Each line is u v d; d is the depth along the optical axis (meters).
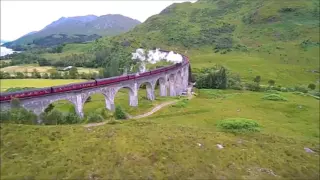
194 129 57.84
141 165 39.28
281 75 182.62
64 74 149.62
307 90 145.12
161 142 46.03
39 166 36.69
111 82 75.44
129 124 55.81
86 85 68.06
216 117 77.69
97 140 43.97
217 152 46.53
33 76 144.25
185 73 130.75
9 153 38.69
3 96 52.50
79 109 66.38
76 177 35.59
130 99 86.00
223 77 137.50
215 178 39.91
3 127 43.78
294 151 53.53
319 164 50.59
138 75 87.00
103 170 37.34
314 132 72.31
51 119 54.47
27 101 55.59
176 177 38.44
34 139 42.25
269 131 67.88
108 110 71.88
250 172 43.25
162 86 106.75
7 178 34.19
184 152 44.31
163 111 82.00
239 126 67.12
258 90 138.25
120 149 42.09
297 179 44.66
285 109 95.12
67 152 40.16
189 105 93.06
